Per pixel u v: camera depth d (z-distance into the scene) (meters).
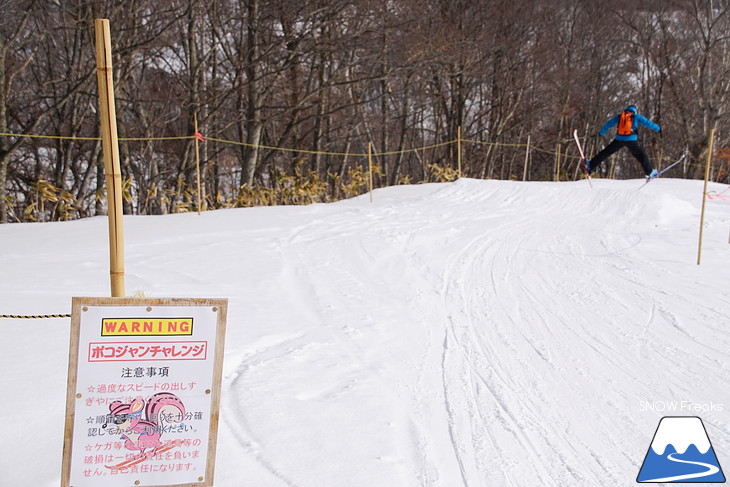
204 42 25.50
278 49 21.33
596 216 13.74
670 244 10.62
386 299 7.35
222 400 4.31
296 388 4.61
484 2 28.62
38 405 3.91
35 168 24.25
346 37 20.73
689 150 34.00
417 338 6.00
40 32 19.78
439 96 31.08
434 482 3.45
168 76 23.12
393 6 22.66
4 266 8.05
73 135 21.47
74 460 2.91
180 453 3.04
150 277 7.71
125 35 19.50
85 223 12.09
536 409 4.50
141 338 2.96
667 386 4.95
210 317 3.04
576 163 41.44
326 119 28.08
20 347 4.88
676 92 34.28
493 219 13.17
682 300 7.32
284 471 3.44
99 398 2.92
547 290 7.87
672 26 34.59
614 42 36.72
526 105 34.69
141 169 25.30
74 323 2.87
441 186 16.95
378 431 3.99
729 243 10.55
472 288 7.93
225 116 25.25
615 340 6.02
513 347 5.81
